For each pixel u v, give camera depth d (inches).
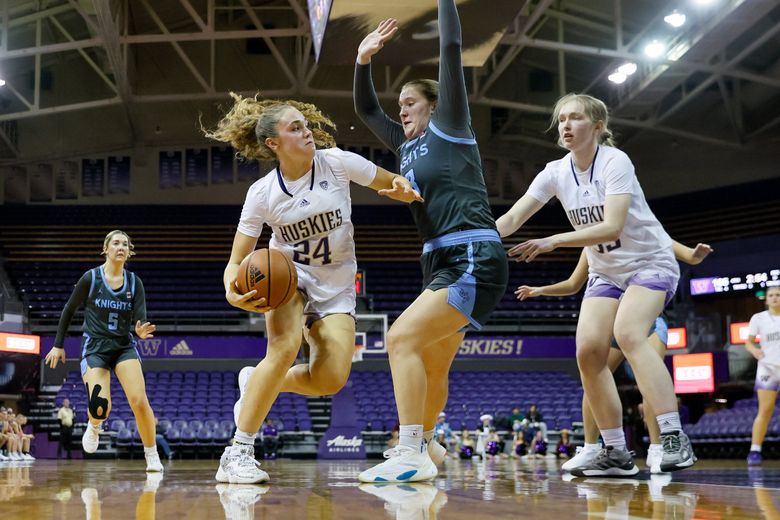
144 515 74.3
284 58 861.2
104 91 878.4
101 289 209.2
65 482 143.4
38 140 882.8
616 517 69.6
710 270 772.0
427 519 68.3
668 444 140.0
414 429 122.5
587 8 705.0
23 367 666.2
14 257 872.3
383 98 853.8
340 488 111.8
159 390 649.0
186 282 849.5
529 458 532.4
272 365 125.4
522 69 888.9
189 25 837.2
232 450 129.6
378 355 714.2
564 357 720.3
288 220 130.4
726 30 571.5
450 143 128.5
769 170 852.0
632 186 145.8
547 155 940.6
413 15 306.8
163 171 908.0
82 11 595.2
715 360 603.2
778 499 90.9
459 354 713.6
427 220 128.5
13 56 642.2
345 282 135.0
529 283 864.3
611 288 151.3
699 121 852.0
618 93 753.0
